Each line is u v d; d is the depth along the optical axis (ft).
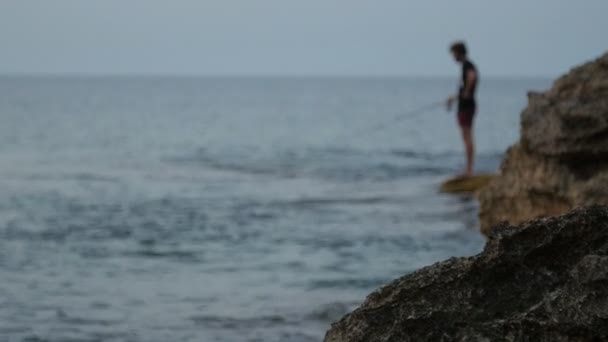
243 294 43.14
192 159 121.39
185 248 55.83
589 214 21.04
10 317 38.70
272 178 95.35
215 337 35.70
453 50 80.59
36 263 50.85
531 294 20.51
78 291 43.83
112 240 58.70
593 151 46.83
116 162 116.67
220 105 404.16
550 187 48.32
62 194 82.12
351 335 21.31
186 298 42.37
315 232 61.26
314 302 41.34
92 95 552.00
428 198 76.38
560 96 49.08
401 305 21.18
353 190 83.56
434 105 104.53
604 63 48.21
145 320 38.40
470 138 81.35
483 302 20.70
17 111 293.23
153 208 73.15
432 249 54.70
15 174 100.17
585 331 19.48
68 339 35.45
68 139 164.76
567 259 20.77
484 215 54.54
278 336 35.76
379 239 58.13
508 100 472.03
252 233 61.16
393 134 191.21
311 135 187.42
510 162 52.95
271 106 396.37
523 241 21.04
